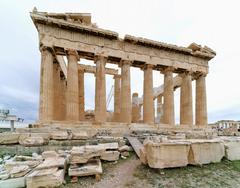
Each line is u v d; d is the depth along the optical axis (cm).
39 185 848
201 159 1282
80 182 962
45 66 2328
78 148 1165
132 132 2198
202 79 3338
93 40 2633
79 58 2722
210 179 1089
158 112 4672
